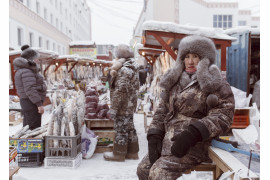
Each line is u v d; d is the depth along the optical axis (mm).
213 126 1461
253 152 1417
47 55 10375
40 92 3967
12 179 1695
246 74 5047
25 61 3754
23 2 17641
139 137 5309
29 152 3438
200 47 1685
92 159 3873
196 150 1621
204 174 2869
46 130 3672
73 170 3371
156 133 1832
